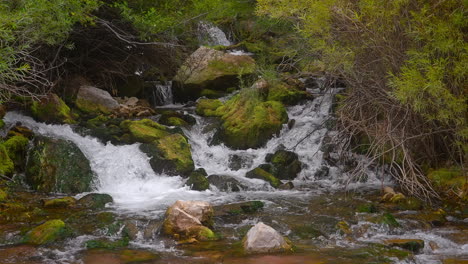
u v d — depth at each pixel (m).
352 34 6.86
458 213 6.34
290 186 7.61
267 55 12.20
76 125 8.79
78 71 10.55
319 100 10.02
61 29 8.34
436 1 6.35
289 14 7.33
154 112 10.14
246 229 5.61
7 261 4.64
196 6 10.53
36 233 5.25
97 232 5.48
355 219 6.01
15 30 7.35
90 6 8.69
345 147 7.98
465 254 4.95
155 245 5.13
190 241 5.21
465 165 7.31
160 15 9.88
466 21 6.21
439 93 6.28
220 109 9.83
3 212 6.09
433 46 6.26
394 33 6.65
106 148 8.08
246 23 15.99
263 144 8.96
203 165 8.48
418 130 7.20
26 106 9.01
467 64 6.07
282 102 10.20
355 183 7.84
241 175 8.15
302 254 4.86
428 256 4.90
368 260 4.70
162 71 11.48
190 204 5.71
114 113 9.66
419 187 6.93
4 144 7.52
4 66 6.56
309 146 8.81
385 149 7.74
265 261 4.65
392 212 6.32
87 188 7.28
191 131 9.25
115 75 10.99
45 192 7.11
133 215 6.11
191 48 12.26
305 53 8.35
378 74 6.92
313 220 5.97
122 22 10.04
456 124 6.71
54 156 7.42
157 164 7.88
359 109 7.47
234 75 11.42
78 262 4.64
